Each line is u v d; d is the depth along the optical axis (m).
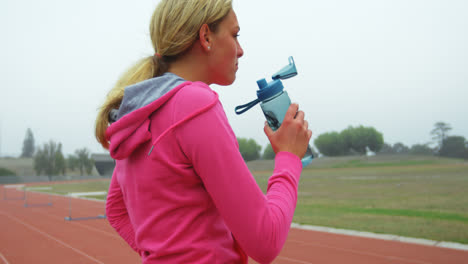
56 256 6.69
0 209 16.22
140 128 0.60
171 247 0.60
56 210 15.45
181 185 0.60
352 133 83.88
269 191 0.63
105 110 0.71
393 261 5.70
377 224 8.95
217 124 0.57
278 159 0.65
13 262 6.29
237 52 0.73
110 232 9.25
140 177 0.63
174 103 0.59
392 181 25.70
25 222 11.55
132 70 0.73
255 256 0.56
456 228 8.02
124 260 6.31
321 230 8.65
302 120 0.67
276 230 0.56
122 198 0.85
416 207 11.94
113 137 0.62
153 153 0.60
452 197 14.53
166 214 0.61
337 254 6.27
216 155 0.55
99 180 61.53
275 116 0.68
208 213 0.62
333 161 70.31
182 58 0.70
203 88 0.62
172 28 0.66
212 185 0.56
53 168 73.25
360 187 21.80
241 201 0.54
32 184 55.12
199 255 0.60
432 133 81.06
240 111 0.70
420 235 7.43
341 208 12.41
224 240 0.64
